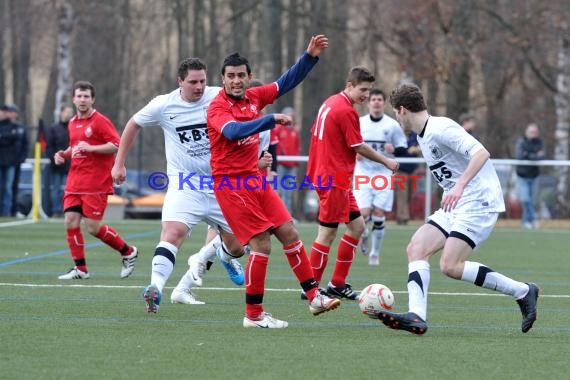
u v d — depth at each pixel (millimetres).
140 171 79375
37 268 36125
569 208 65250
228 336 21672
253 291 22922
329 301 23250
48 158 61188
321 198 28703
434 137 21797
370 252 42438
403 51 92875
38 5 113375
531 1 90625
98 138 32688
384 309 22062
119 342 20688
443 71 88875
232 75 22250
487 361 19141
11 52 115875
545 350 20406
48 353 19375
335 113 28375
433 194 63031
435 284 33062
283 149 59875
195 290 30344
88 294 28859
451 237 21953
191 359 18953
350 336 21953
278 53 89812
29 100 124875
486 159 21344
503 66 92188
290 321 24219
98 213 32656
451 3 89062
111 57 114125
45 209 63031
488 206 21906
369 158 28406
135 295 28734
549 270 38656
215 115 22219
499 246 50062
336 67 101250
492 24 91688
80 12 109125
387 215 64875
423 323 21312
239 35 111062
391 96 22344
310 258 28891
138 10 117688
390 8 90625
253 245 22891
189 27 124625
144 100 123750
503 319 24969
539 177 64188
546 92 95500
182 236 25312
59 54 97250
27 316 24203
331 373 17875
